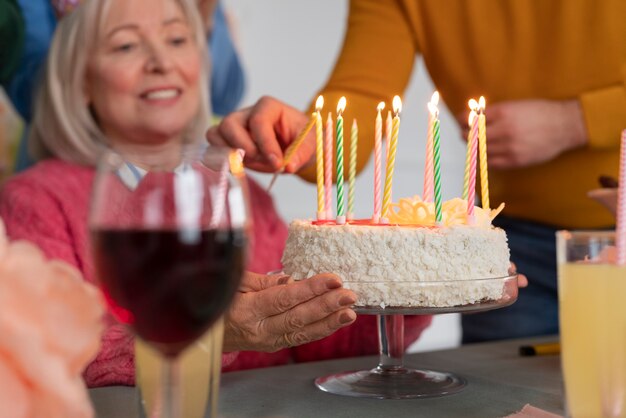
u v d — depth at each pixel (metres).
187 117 2.05
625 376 0.66
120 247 0.54
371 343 1.48
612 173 1.72
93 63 1.93
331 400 0.93
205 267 0.54
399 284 0.99
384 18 1.91
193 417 0.69
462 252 1.04
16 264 0.52
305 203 3.40
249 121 1.36
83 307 0.53
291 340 0.93
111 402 0.90
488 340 1.80
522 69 1.79
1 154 2.40
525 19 1.76
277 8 3.28
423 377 1.03
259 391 0.97
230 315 0.95
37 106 1.92
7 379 0.51
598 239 0.67
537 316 1.76
